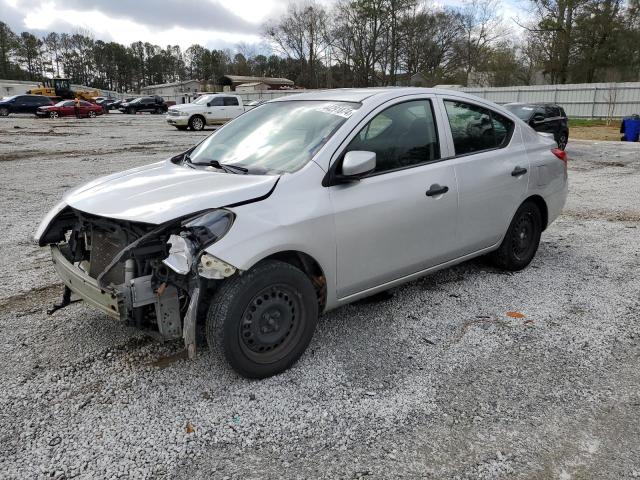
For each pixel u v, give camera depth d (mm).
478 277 4762
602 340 3566
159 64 125312
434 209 3771
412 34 63656
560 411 2787
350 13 64688
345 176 3203
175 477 2316
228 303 2803
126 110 48938
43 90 51781
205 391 2961
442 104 4055
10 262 5191
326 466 2389
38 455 2438
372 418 2730
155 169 3781
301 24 71688
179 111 24641
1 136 20828
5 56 100625
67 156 14039
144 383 3037
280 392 2955
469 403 2857
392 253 3578
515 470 2363
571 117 34562
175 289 2887
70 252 3541
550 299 4266
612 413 2771
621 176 11203
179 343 3506
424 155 3838
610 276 4820
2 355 3350
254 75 98312
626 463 2404
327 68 72750
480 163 4184
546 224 5016
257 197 2953
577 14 40969
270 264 2926
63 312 4000
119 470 2350
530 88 35750
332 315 3957
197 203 2844
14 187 9359
